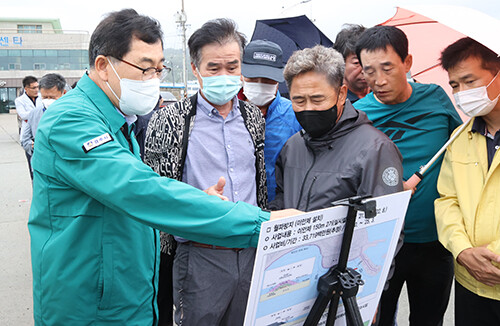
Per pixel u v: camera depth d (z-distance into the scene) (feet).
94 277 3.95
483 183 5.06
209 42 5.18
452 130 6.15
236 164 5.50
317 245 3.08
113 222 3.95
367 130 4.80
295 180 5.24
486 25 4.43
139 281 4.27
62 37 128.88
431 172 6.00
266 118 7.09
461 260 4.88
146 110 4.29
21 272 10.96
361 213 3.20
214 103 5.44
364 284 3.57
